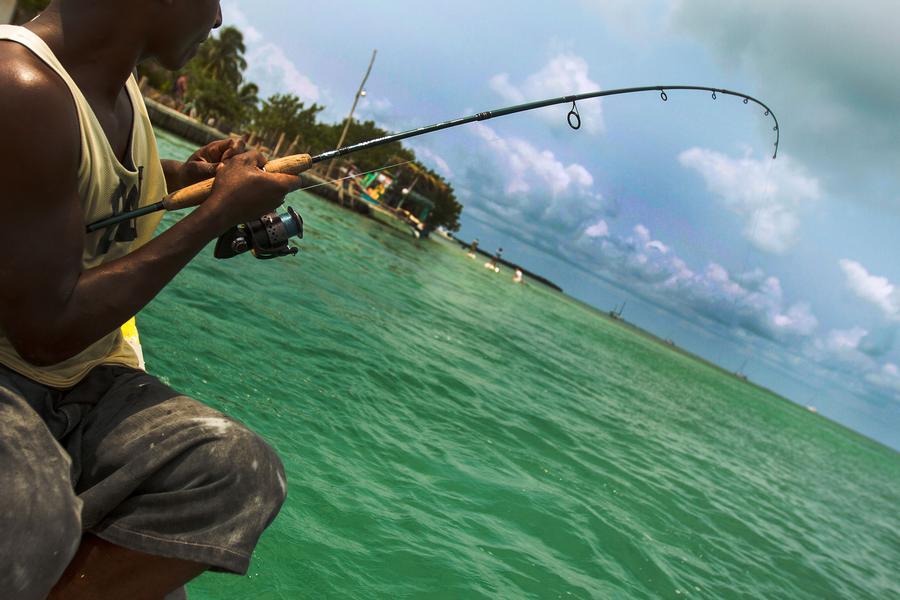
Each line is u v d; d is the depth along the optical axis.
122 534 1.52
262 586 2.89
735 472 12.38
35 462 1.38
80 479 1.58
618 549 5.14
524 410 9.11
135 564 1.54
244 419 4.55
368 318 10.87
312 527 3.55
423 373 8.59
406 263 27.88
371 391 6.70
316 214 31.84
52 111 1.36
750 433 24.17
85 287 1.44
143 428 1.60
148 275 1.50
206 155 2.09
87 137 1.45
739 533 7.41
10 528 1.31
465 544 4.11
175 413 1.63
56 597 1.54
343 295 12.11
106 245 1.66
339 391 6.18
